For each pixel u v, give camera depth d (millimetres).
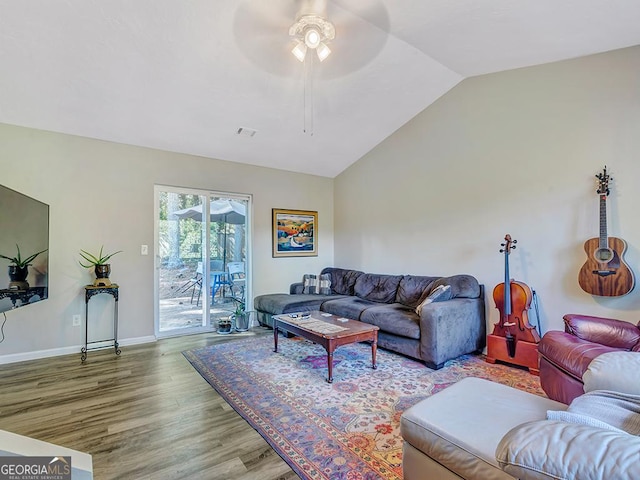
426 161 4137
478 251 3609
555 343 2156
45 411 2252
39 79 2754
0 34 2320
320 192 5547
